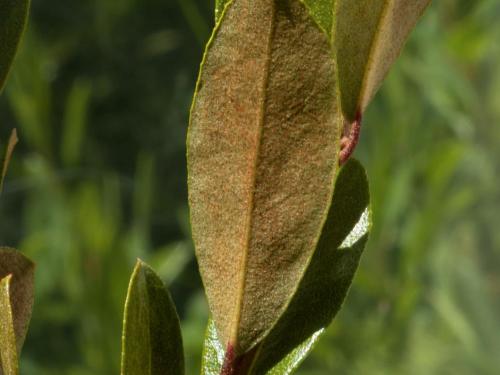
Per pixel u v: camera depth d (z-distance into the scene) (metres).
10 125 0.56
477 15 0.43
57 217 0.47
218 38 0.10
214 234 0.11
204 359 0.12
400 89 0.44
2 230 0.55
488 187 0.47
